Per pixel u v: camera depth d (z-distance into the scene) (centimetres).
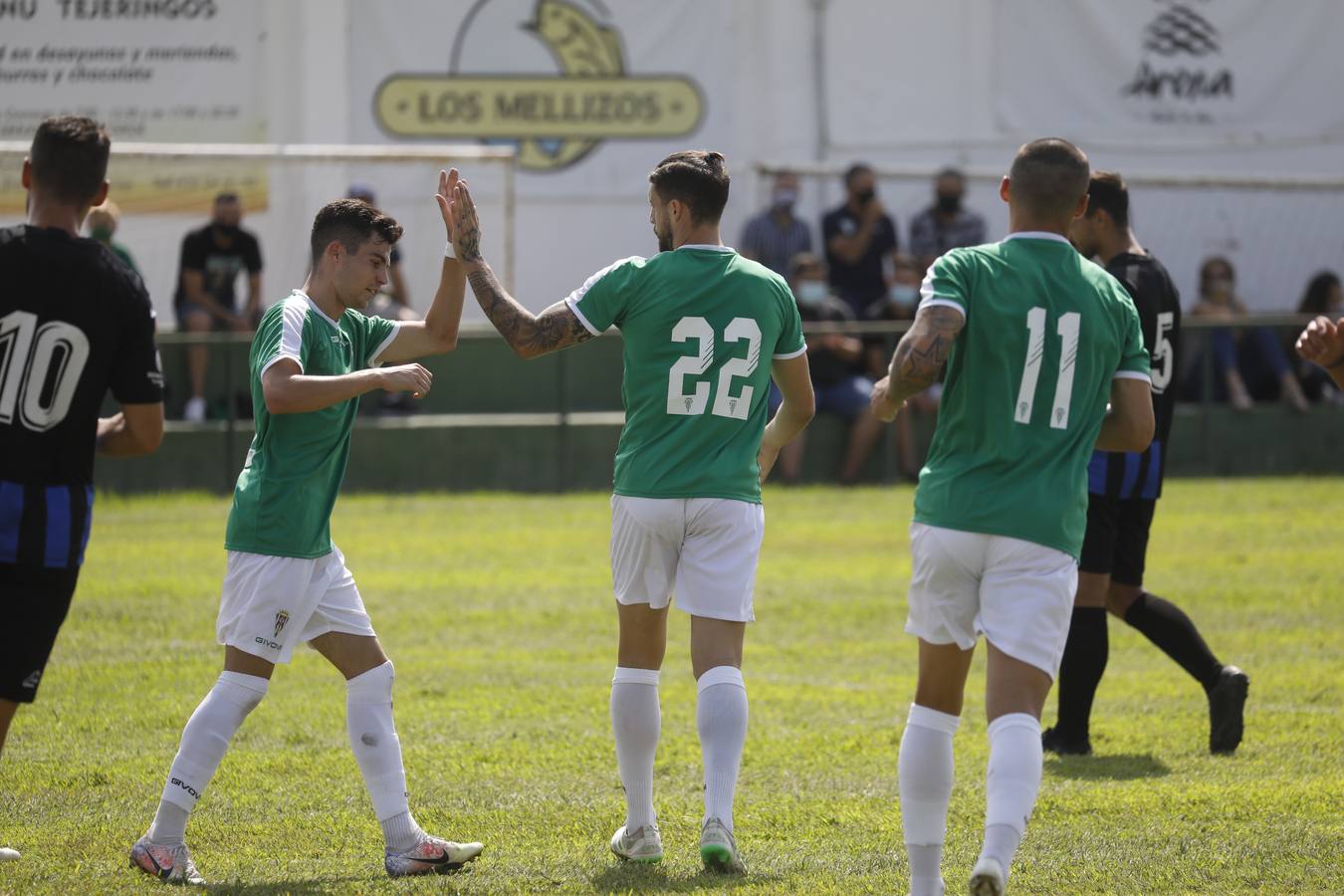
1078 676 2127
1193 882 1545
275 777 1972
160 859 1537
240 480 1577
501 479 5275
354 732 1592
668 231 1642
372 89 6844
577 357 5481
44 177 1440
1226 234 6819
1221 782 1972
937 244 6041
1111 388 1448
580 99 6938
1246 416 5609
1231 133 7181
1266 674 2686
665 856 1639
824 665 2802
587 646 2952
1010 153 7181
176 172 5866
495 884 1525
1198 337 5600
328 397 1488
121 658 2750
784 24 7044
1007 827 1299
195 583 3531
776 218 5819
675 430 1600
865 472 5397
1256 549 4125
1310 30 7162
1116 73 7144
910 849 1404
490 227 6769
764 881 1534
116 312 1450
